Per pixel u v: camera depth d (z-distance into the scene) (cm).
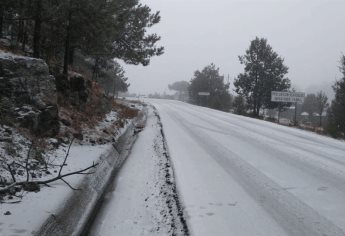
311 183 834
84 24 1280
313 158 1134
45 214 488
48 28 1355
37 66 877
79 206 587
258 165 996
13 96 820
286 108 4506
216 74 7262
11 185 537
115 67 3784
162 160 1035
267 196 726
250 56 4409
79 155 847
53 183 625
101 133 1162
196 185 786
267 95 4322
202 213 625
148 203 683
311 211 649
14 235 421
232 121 2336
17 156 680
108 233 554
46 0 1152
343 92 2788
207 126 1938
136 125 1817
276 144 1393
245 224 583
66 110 1159
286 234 550
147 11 2473
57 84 1234
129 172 898
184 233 546
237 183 811
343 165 1049
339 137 2286
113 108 1856
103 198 705
